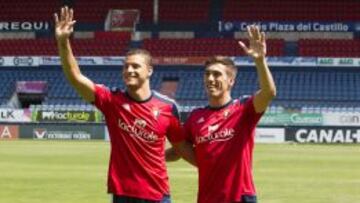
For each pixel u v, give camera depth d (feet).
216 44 321.11
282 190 102.99
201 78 307.78
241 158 41.09
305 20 322.14
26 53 328.08
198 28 329.93
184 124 43.09
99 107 42.52
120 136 42.24
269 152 189.16
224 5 332.39
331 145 226.38
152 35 331.57
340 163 154.61
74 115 256.11
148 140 42.09
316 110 247.70
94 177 120.78
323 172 133.18
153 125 42.09
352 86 297.33
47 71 314.55
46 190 101.35
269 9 327.26
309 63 301.84
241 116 41.09
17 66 315.78
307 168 141.79
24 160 157.79
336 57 304.50
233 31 327.47
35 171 131.64
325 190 103.04
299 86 298.15
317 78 302.25
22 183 110.83
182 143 43.70
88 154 176.45
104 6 339.57
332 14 322.75
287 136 242.37
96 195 95.71
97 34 330.54
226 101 41.70
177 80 308.60
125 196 42.04
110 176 42.45
